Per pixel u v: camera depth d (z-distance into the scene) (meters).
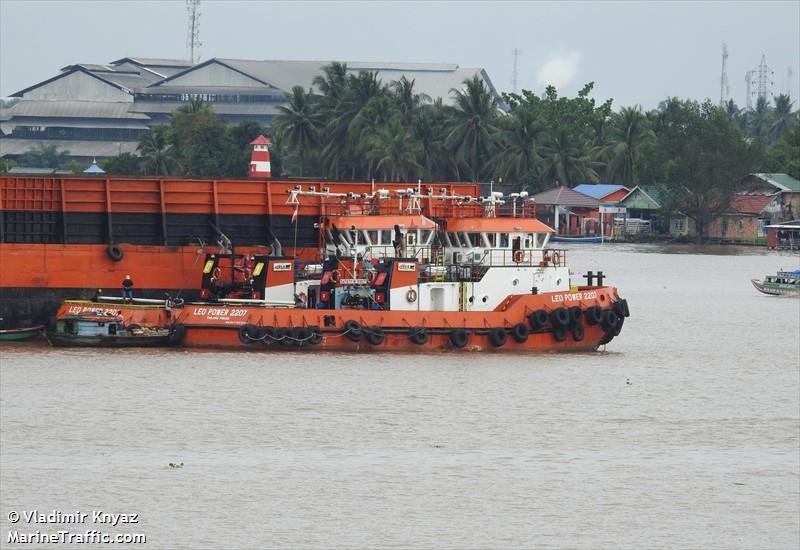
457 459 164.12
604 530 140.00
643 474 159.75
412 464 161.25
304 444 169.00
